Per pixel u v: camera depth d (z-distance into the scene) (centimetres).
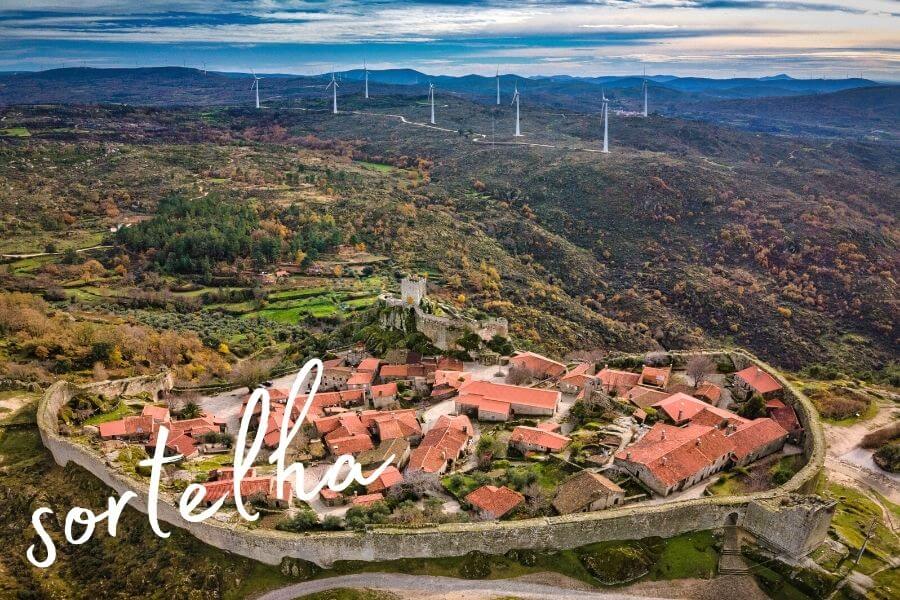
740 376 10819
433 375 12519
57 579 7525
